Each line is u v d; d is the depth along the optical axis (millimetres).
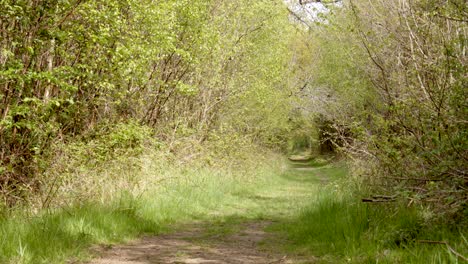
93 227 7664
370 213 7133
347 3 12641
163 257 6691
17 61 8477
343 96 14609
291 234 8492
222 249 7383
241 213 11812
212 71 17547
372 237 6234
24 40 9273
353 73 14297
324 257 6348
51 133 9906
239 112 21578
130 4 10477
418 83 7000
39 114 9609
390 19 8625
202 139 17328
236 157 17859
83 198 8953
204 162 15594
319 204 9422
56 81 8680
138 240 7914
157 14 11180
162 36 11703
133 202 9516
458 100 5820
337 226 7324
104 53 10953
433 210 5961
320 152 42531
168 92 14992
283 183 21172
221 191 14492
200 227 9680
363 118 9422
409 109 6676
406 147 6992
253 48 19562
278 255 6863
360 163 9000
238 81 19406
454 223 5680
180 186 12492
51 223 7258
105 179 10000
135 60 11102
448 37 6777
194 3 13938
